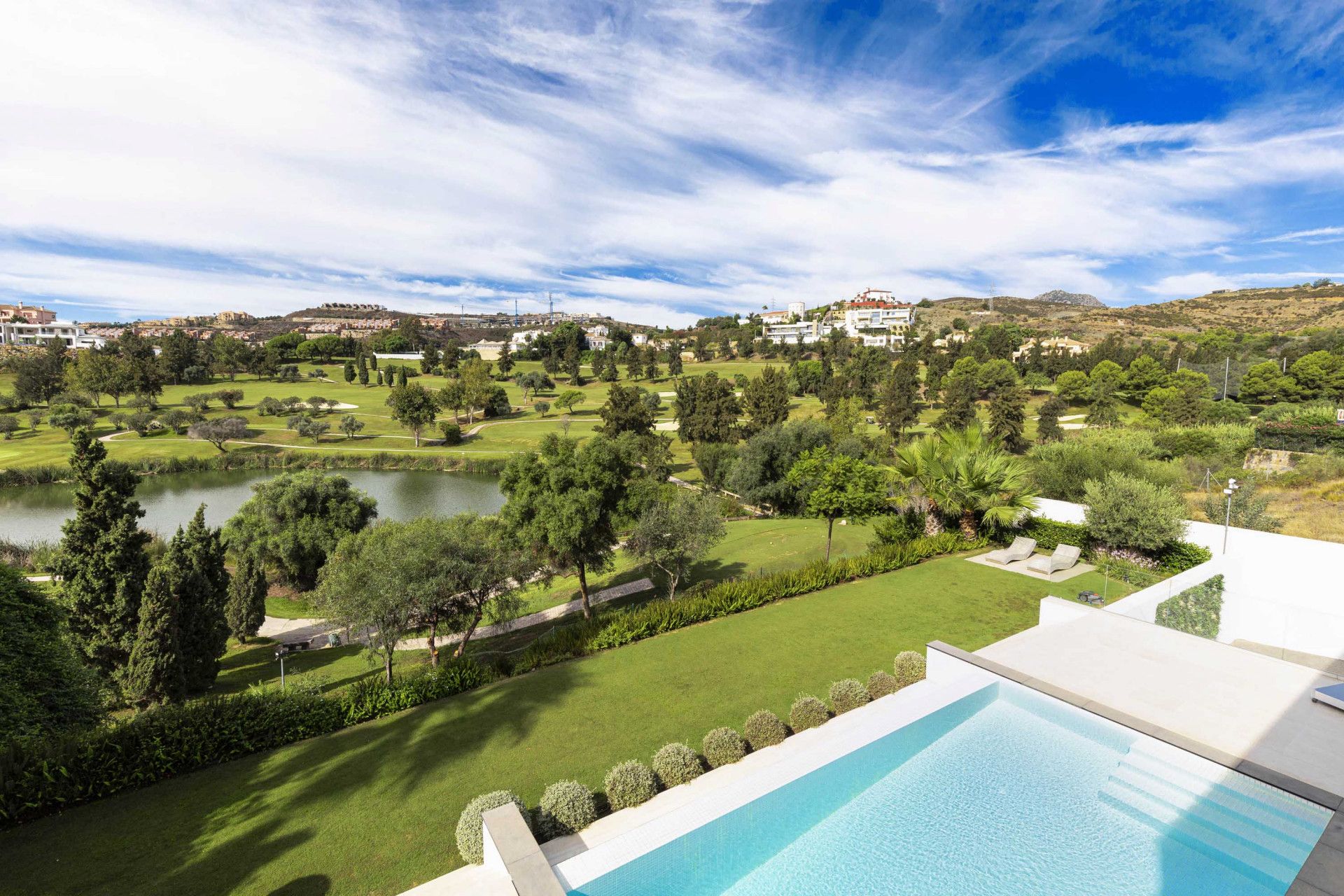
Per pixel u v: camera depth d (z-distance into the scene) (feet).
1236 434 115.24
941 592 53.93
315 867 24.40
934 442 69.62
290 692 36.58
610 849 20.98
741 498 132.77
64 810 28.30
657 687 39.14
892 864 21.72
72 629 44.70
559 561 61.46
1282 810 22.21
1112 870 21.08
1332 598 46.14
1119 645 35.24
